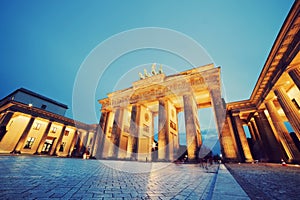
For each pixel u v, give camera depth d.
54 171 8.16
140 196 3.97
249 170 11.18
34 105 40.34
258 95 28.16
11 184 4.59
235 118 31.52
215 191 4.38
